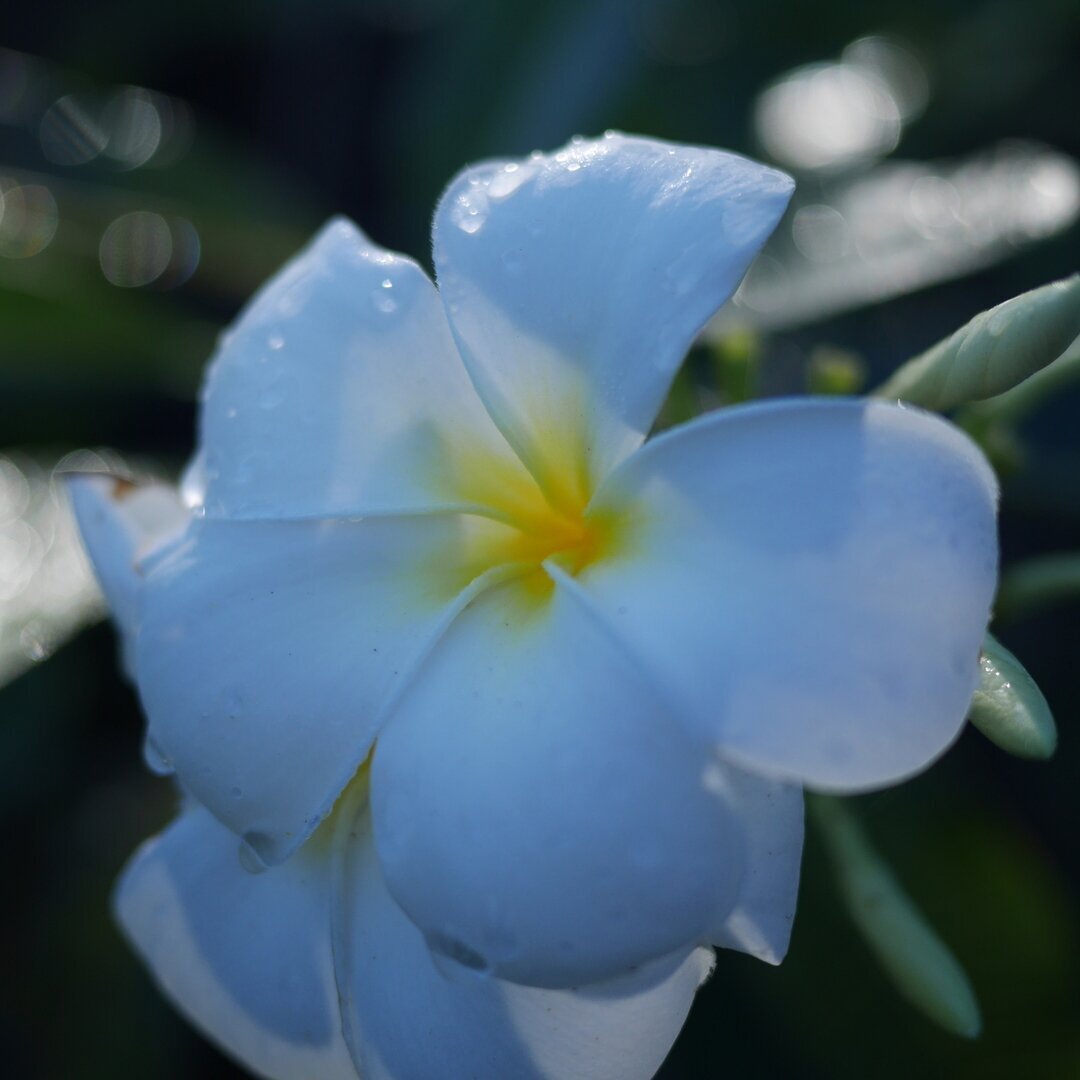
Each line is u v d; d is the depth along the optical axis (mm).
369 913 310
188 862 324
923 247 416
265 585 307
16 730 394
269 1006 316
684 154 305
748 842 295
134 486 344
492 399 308
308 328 316
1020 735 299
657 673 289
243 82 567
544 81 455
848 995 379
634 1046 304
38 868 402
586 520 303
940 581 288
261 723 303
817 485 290
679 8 465
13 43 558
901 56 487
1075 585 349
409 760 297
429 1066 305
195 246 476
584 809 289
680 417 352
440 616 304
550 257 305
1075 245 428
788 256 426
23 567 398
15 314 420
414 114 468
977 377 312
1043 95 468
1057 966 379
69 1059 386
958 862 385
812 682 287
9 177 467
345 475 310
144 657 311
